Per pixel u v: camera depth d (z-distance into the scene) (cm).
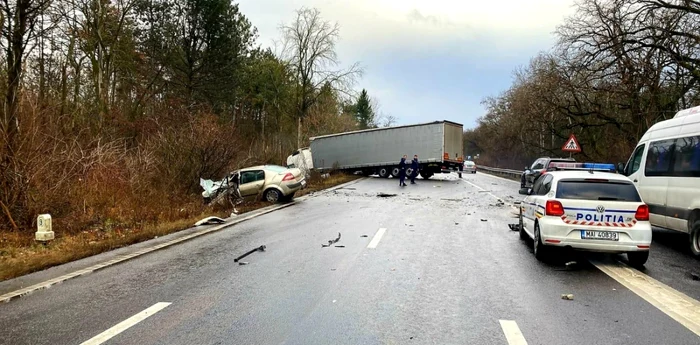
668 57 2034
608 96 2367
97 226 1188
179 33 3266
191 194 1806
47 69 2131
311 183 2747
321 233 1084
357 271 718
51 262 768
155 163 1773
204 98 3528
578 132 3378
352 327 480
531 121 3850
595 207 760
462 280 669
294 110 4356
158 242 980
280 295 592
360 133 3719
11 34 1266
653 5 1944
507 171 4331
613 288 635
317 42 4022
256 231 1128
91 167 1362
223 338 450
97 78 2425
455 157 3406
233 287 630
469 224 1235
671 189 953
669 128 1011
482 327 483
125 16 2827
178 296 590
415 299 577
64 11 1923
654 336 461
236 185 1812
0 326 484
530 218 911
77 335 458
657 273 724
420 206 1691
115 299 579
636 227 749
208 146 1892
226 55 3347
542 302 570
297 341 442
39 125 1189
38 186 1151
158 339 447
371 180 3362
